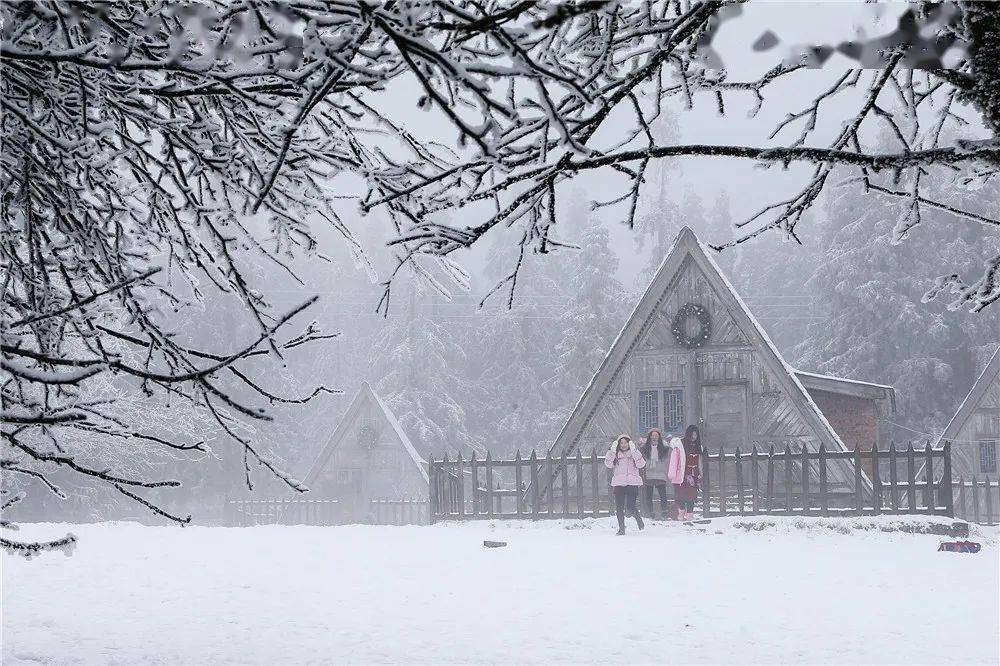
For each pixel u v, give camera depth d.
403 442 45.06
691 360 27.17
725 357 26.95
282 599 10.98
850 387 27.83
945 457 21.48
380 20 3.72
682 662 7.80
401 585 12.06
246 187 7.37
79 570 13.20
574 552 16.11
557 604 10.65
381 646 8.45
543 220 5.04
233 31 5.04
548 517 24.00
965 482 35.53
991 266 5.18
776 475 25.64
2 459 5.77
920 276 60.38
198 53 5.93
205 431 41.09
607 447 27.58
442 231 4.75
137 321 7.58
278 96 6.58
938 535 19.67
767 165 5.30
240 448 59.06
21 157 6.89
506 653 8.16
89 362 4.67
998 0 3.98
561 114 4.59
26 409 4.60
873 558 15.28
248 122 7.06
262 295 7.84
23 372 4.54
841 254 62.81
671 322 27.52
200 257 8.04
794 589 11.83
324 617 9.85
